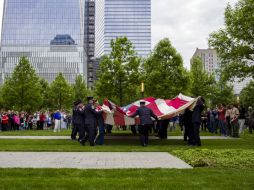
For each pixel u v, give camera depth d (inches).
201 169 411.8
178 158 522.6
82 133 835.4
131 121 864.3
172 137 1039.6
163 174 378.9
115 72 1959.9
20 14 6446.9
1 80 6264.8
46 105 3299.7
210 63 7509.8
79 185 316.5
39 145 727.7
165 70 2123.5
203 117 1461.6
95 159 509.0
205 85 2667.3
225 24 1268.5
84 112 764.0
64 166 441.4
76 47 6412.4
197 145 729.6
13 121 1549.0
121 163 469.4
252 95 3139.8
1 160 495.8
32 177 361.7
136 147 702.5
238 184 323.6
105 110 829.2
